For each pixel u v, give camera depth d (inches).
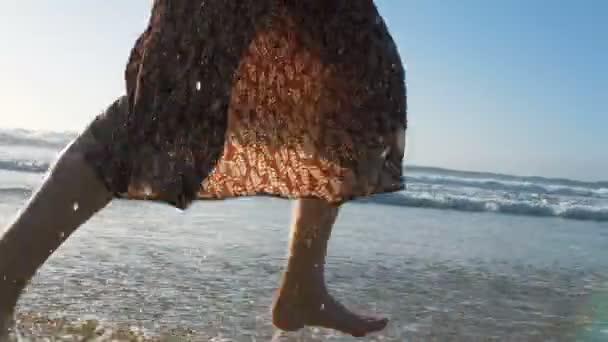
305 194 70.1
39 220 63.2
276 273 169.2
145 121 65.4
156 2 66.8
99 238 201.8
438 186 721.6
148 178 65.4
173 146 65.4
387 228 301.3
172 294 139.1
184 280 153.3
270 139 67.4
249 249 204.2
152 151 65.4
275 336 112.9
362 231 279.7
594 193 783.7
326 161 68.6
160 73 65.3
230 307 131.7
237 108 66.2
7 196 282.0
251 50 65.5
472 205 477.1
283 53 66.0
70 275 148.9
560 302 161.3
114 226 229.3
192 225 248.8
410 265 199.5
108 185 65.4
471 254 237.0
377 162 70.3
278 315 77.1
